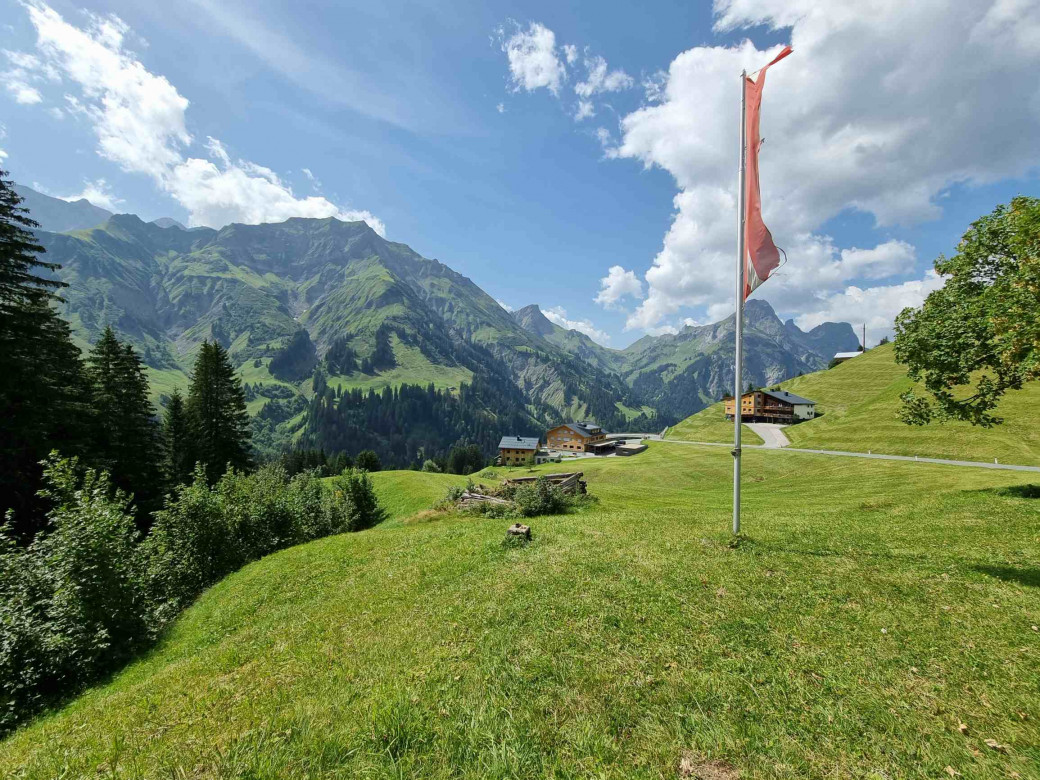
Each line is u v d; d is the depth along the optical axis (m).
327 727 5.08
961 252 18.41
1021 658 5.80
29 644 11.23
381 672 6.64
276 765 4.42
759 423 110.94
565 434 153.88
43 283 27.47
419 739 4.73
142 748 5.38
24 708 10.32
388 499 47.31
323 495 35.59
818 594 8.32
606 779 4.05
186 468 48.94
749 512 20.69
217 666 8.75
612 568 10.68
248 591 15.39
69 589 12.91
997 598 7.78
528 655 6.68
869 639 6.53
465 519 24.33
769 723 4.78
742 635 6.85
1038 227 11.16
